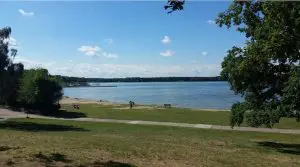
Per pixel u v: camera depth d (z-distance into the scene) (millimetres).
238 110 27234
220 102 107938
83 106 79188
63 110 67062
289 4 17203
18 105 65938
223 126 40594
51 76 68938
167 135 28734
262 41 22922
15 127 35438
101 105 83188
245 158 16172
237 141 26141
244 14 26125
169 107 76000
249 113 26438
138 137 24594
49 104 65125
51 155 12039
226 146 21594
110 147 15992
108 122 44375
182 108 73500
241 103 27328
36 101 64125
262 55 23219
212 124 42812
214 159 14938
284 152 21125
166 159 13906
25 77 64562
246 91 26484
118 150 15172
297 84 23250
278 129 37812
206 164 13547
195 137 27750
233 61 26000
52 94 65625
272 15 19609
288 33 19422
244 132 35094
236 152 18547
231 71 25891
